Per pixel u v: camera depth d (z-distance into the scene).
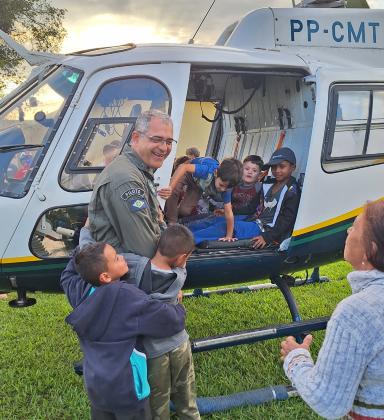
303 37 3.29
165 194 2.52
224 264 2.85
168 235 1.92
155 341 1.89
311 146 2.90
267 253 2.93
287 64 2.92
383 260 1.24
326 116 2.92
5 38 2.89
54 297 4.77
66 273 2.00
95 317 1.76
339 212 3.00
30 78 2.87
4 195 2.48
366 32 3.41
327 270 5.70
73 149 2.51
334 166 2.98
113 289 1.77
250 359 3.18
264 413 2.53
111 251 1.81
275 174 3.05
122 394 1.72
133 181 1.88
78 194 2.50
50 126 2.58
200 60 2.70
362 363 1.19
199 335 3.71
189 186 3.12
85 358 1.81
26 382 2.94
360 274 1.29
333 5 3.59
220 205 3.15
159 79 2.63
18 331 3.80
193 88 4.02
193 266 2.79
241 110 4.07
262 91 3.67
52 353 3.36
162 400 1.97
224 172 2.95
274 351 3.29
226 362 3.16
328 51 3.32
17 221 2.45
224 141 4.49
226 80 3.99
